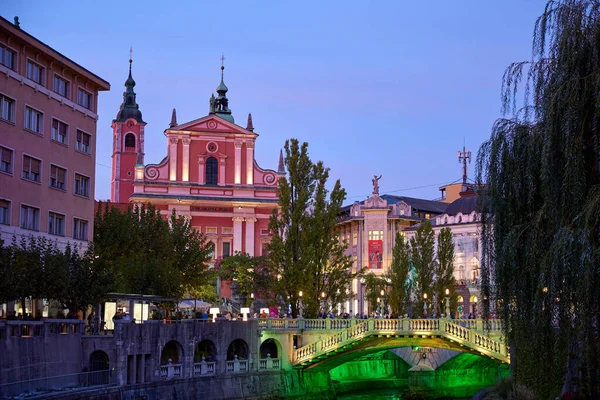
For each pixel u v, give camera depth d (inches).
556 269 1035.3
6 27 1929.1
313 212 2728.8
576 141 1062.4
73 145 2269.9
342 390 2824.8
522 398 1545.3
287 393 2448.3
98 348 1859.0
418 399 2689.5
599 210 1016.2
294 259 2711.6
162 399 1994.3
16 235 1993.1
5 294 1689.2
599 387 1105.4
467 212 3875.5
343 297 2701.8
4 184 1956.2
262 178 3914.9
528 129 1190.3
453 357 2790.4
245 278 3383.4
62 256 1873.8
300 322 2497.5
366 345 2458.2
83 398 1676.9
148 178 3809.1
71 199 2250.2
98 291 1947.6
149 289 2288.4
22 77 2030.0
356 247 4239.7
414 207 4367.6
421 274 3110.2
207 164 3880.4
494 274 1211.2
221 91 4672.7
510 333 1205.1
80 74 2284.7
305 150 2768.2
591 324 1035.9
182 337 2135.8
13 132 1994.3
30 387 1608.0
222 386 2222.0
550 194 1085.1
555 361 1095.0
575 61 1090.7
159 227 2738.7
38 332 1678.2
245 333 2393.0
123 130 5083.7
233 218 3841.0
